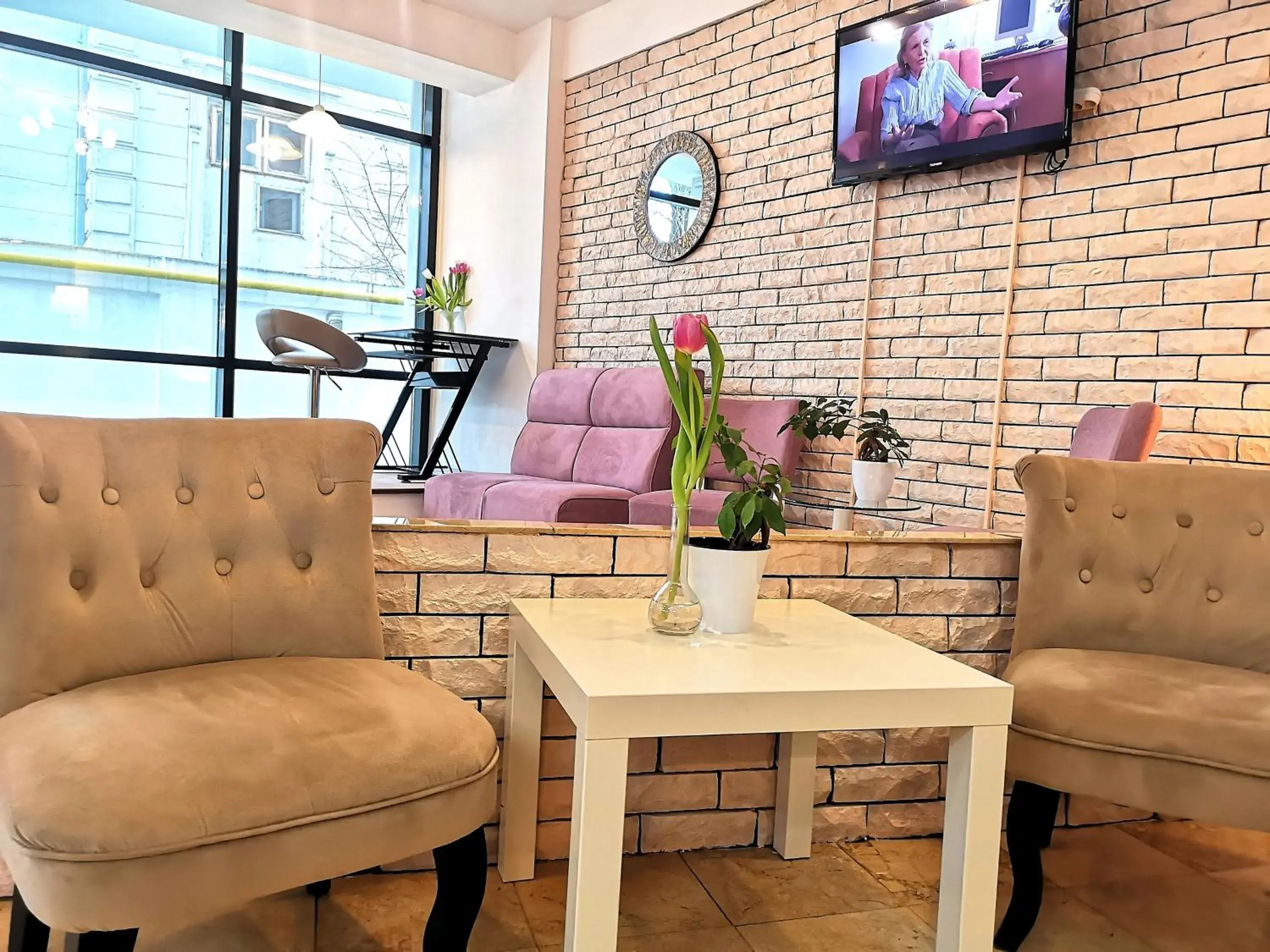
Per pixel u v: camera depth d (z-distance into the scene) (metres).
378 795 1.11
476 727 1.27
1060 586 1.75
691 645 1.42
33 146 4.70
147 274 5.06
